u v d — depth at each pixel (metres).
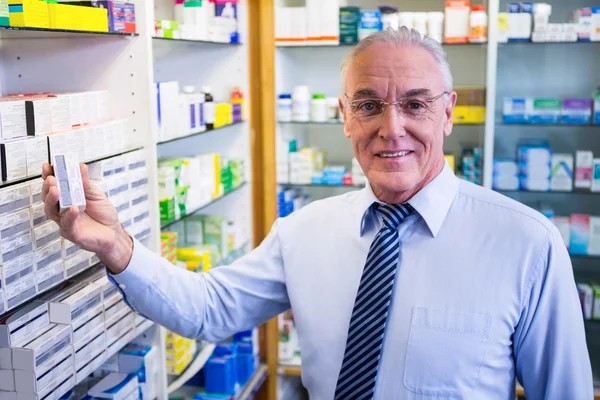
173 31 2.52
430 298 1.47
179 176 2.63
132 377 2.21
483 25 3.29
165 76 3.44
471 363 1.43
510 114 3.48
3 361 1.68
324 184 3.56
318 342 1.58
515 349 1.48
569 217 3.57
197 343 3.07
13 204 1.60
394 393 1.47
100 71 2.25
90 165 1.99
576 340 1.44
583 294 3.46
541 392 1.48
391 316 1.49
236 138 3.45
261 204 3.55
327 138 3.95
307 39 3.43
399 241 1.52
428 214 1.50
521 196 3.81
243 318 1.73
